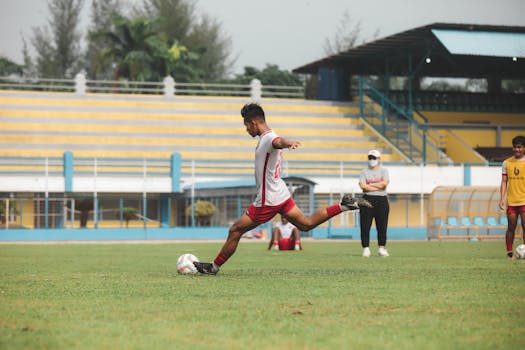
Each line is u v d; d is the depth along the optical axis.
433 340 10.89
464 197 75.25
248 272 23.78
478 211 75.69
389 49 110.50
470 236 74.12
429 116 117.00
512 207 32.47
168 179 90.88
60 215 86.75
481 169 95.44
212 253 42.91
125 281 20.42
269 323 12.43
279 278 21.05
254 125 20.58
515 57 96.25
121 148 103.19
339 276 21.84
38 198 84.81
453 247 51.81
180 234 80.94
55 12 180.12
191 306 14.61
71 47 181.38
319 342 10.73
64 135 103.69
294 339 10.96
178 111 112.31
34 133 103.00
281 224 47.41
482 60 116.19
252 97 116.31
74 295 16.73
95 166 83.81
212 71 184.62
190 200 92.19
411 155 105.00
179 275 22.67
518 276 21.98
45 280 21.25
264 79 170.25
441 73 126.38
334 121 115.00
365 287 18.27
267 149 20.38
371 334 11.39
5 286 19.12
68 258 36.97
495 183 95.69
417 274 22.78
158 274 23.42
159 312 13.79
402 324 12.34
